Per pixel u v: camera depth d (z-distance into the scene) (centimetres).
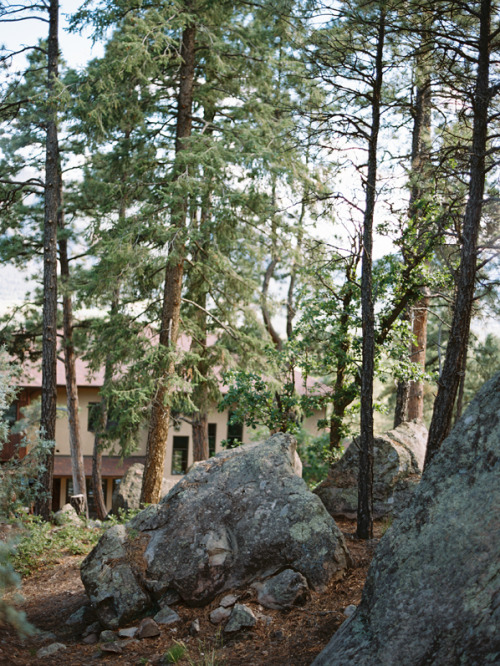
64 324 2336
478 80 984
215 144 1630
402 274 1428
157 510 971
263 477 970
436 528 595
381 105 1147
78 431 2358
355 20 1056
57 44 1878
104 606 859
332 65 1138
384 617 575
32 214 2262
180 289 1788
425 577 574
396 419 1716
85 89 1669
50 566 1249
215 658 719
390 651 544
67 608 982
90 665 730
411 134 1631
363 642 572
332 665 569
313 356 1669
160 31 1641
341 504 1327
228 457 1046
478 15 964
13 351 2284
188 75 1814
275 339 2444
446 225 1271
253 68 1795
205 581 873
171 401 1711
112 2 1656
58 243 2292
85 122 1728
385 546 627
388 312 1491
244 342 1930
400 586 586
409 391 1791
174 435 3200
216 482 983
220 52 1755
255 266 2073
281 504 923
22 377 2666
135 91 1756
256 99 1767
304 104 1232
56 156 1953
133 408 1638
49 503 1733
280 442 1034
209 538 906
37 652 776
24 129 2112
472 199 982
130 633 822
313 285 1605
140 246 1625
